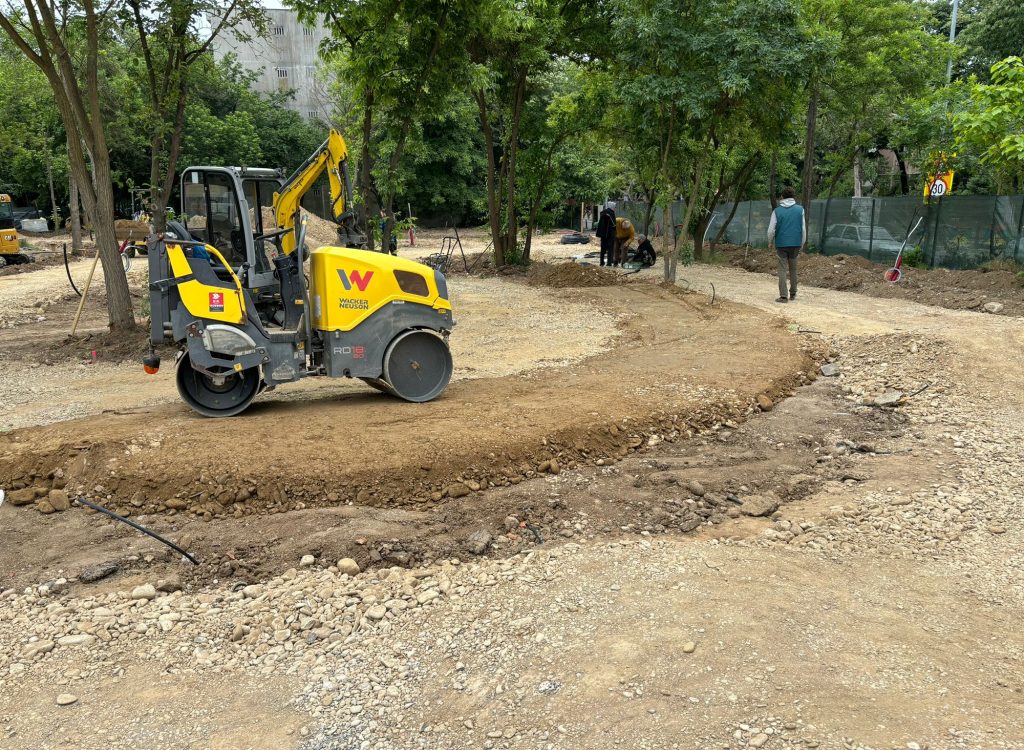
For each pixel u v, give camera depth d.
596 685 3.50
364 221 14.56
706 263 23.14
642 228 32.59
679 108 15.57
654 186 18.02
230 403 7.29
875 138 23.70
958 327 10.77
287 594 4.49
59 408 8.20
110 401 8.48
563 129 21.00
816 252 22.84
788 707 3.29
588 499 5.82
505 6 13.65
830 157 25.45
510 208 21.92
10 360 10.90
